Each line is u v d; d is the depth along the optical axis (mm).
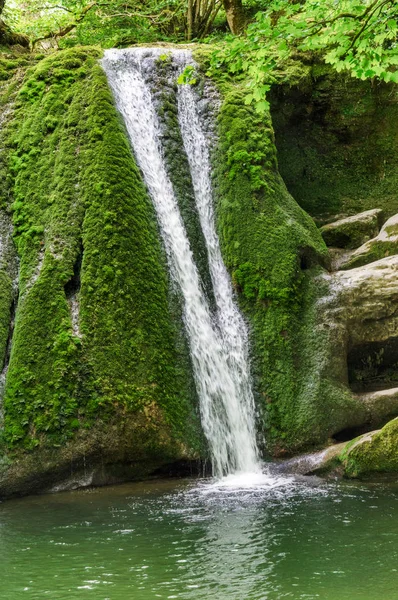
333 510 8727
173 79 14930
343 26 9516
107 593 6160
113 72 14438
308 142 16594
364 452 10398
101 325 11250
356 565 6707
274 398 11891
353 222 14992
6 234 12539
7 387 10766
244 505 9125
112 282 11562
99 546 7531
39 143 13281
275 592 6059
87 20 20047
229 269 12945
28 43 17562
